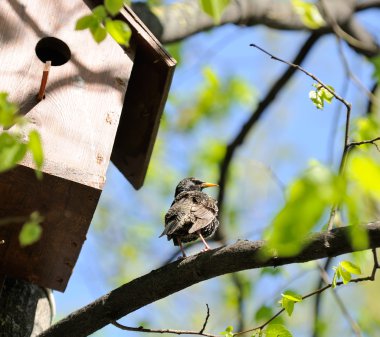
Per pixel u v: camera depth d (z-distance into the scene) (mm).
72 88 10016
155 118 11734
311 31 15102
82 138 9578
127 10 10875
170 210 11023
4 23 10258
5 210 9602
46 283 11148
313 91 9195
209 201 11430
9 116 6750
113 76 10359
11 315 10594
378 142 12508
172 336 17453
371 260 12695
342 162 8664
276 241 5105
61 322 9094
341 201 5051
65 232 9922
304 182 5023
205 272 8461
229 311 17250
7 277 10945
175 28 12625
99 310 8875
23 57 10086
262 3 13664
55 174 9023
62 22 10617
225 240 15273
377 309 17297
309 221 4977
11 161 6527
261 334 8367
